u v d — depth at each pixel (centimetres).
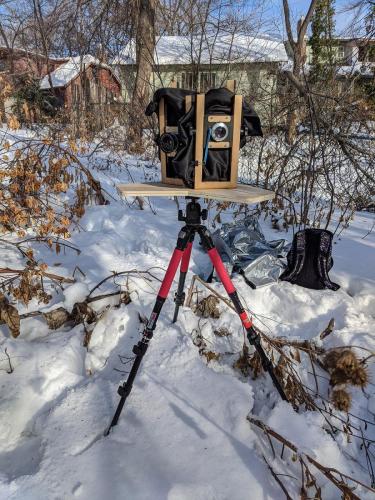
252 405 208
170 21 808
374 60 546
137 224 401
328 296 297
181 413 200
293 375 222
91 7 823
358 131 463
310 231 312
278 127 502
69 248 347
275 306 300
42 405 207
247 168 573
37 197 356
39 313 254
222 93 197
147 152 717
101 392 212
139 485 165
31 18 1334
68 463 175
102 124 767
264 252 320
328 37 633
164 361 232
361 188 534
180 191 194
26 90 1005
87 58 909
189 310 271
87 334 247
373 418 222
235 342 260
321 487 180
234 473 174
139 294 282
